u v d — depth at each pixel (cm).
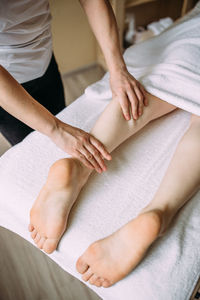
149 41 123
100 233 73
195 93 89
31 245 112
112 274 65
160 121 100
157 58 111
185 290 65
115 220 75
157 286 65
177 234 72
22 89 69
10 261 108
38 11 77
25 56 84
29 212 78
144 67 105
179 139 93
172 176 78
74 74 192
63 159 77
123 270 65
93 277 69
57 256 76
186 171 78
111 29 90
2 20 69
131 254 65
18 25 74
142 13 196
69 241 73
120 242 66
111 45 91
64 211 72
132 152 90
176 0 199
